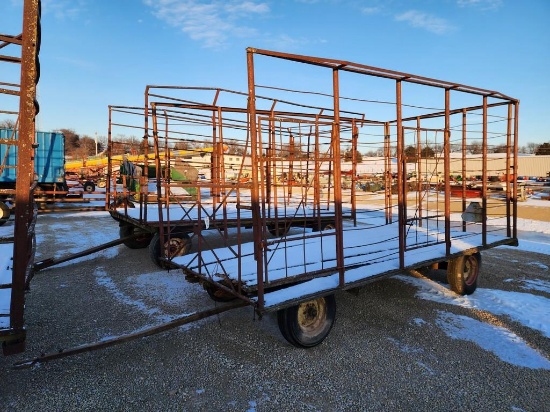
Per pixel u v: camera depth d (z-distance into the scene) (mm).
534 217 14953
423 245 5508
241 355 3771
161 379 3316
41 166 16000
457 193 21688
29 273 3158
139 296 5516
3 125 13172
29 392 3092
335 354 3809
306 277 3910
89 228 11859
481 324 4574
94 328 4375
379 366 3580
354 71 3809
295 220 8547
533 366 3609
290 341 3775
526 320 4695
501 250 9039
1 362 3547
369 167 22844
